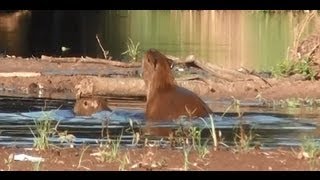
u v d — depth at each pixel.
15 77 30.31
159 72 20.75
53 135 17.91
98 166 14.06
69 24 77.44
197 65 30.53
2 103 25.16
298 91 27.66
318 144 16.41
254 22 76.38
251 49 50.09
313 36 33.94
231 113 22.81
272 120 21.44
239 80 28.78
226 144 16.73
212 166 14.13
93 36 62.75
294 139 18.00
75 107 22.22
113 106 24.08
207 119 20.25
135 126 19.61
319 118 22.12
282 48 50.22
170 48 50.31
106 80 26.48
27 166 14.02
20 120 20.92
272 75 31.89
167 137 17.81
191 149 15.76
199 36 63.84
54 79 29.95
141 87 26.56
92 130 19.16
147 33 66.88
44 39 59.62
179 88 20.98
